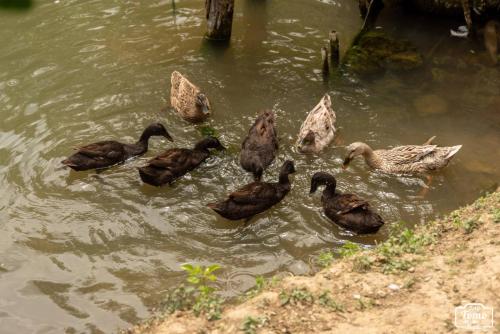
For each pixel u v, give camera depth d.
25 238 9.24
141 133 11.83
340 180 10.73
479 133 11.77
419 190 10.45
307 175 10.87
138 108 12.49
